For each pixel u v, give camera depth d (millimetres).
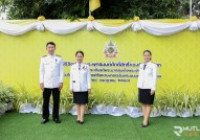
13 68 7070
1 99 6602
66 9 7891
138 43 6789
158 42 6785
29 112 6758
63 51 6883
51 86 5879
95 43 6832
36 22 6848
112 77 6867
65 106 6555
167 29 6617
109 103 6613
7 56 7062
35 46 6961
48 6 8195
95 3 7020
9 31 6875
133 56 6816
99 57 6852
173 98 6520
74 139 5156
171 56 6816
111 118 6352
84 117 6406
